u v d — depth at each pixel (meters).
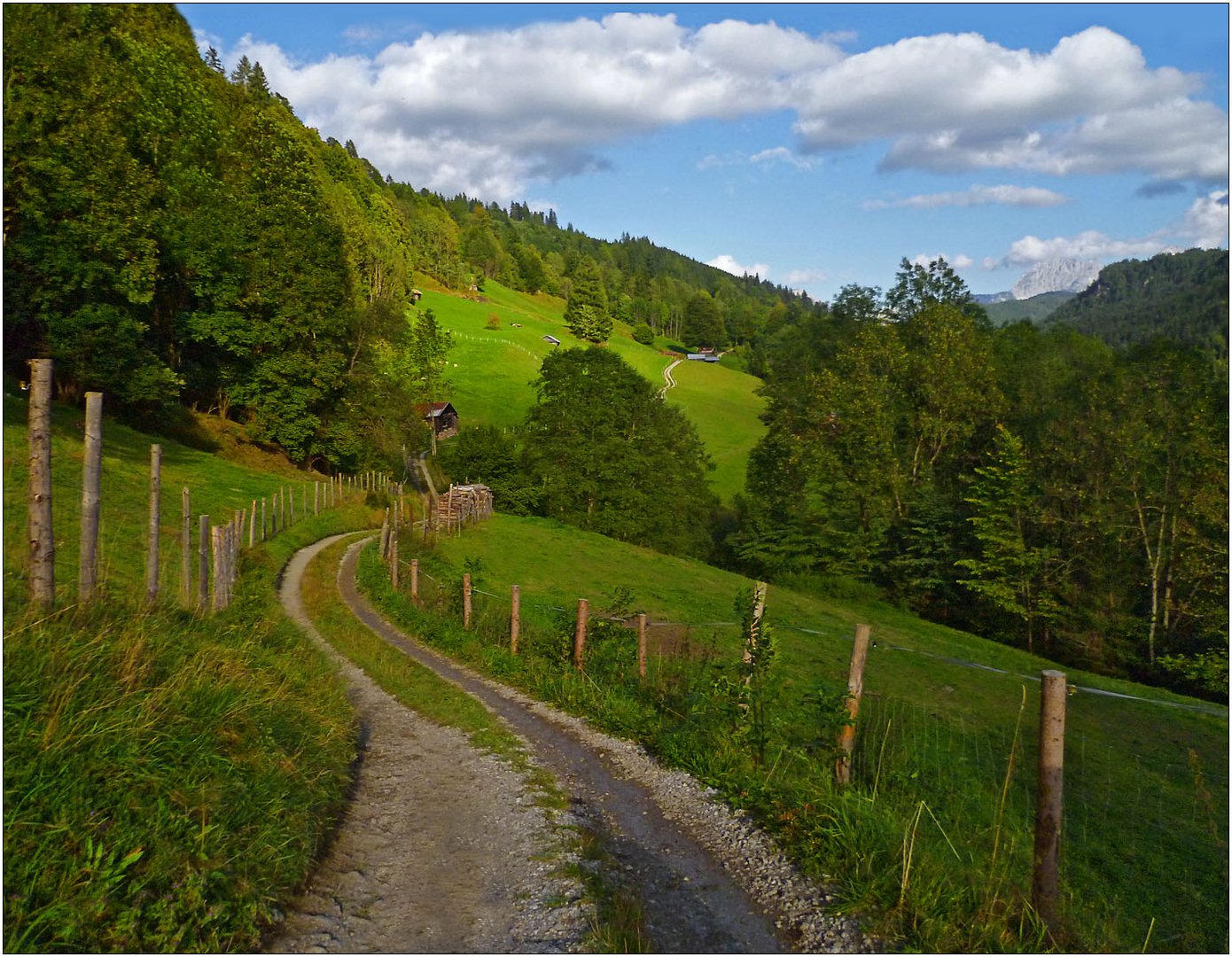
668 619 28.19
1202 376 40.25
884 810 7.49
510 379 112.00
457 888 6.30
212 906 4.78
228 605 14.84
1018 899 6.16
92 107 35.59
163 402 41.66
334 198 84.12
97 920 4.34
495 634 18.55
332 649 17.17
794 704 9.38
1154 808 13.87
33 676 5.38
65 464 26.89
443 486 66.50
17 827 4.41
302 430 52.06
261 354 51.47
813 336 65.56
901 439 54.22
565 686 13.38
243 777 6.05
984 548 42.38
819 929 5.84
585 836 7.53
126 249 36.59
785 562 50.81
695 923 5.92
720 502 71.44
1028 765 15.41
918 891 6.05
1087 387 43.62
